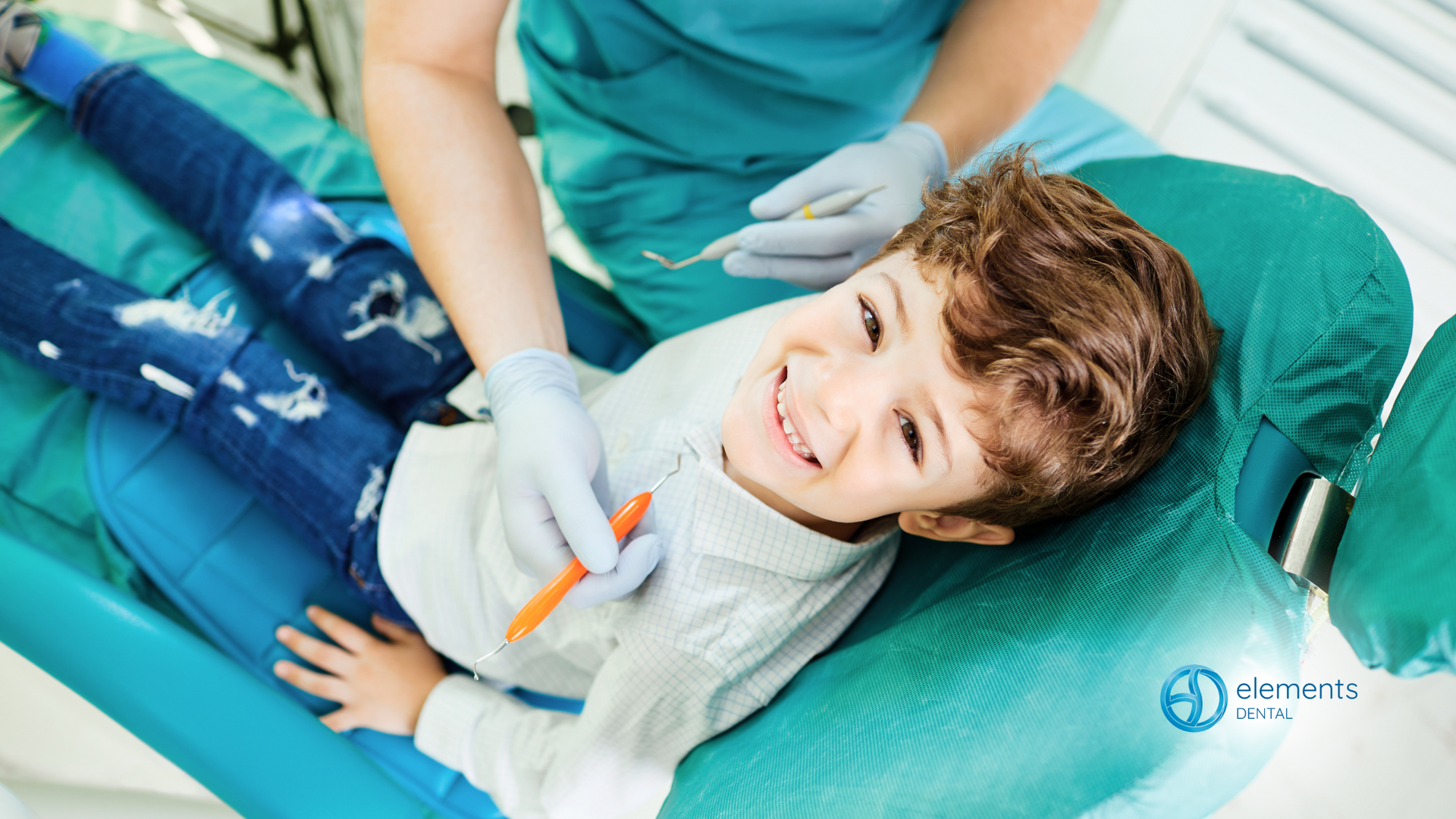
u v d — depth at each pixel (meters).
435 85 0.86
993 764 0.59
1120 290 0.63
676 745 0.82
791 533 0.76
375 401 1.10
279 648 1.01
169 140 1.07
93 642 0.73
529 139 1.63
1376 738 1.34
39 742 1.18
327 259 1.05
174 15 1.53
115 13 1.51
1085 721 0.58
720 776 0.70
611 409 0.96
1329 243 0.67
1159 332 0.63
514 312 0.84
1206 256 0.73
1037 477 0.65
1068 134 1.30
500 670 0.97
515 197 0.88
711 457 0.79
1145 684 0.58
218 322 1.01
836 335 0.67
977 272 0.64
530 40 1.11
